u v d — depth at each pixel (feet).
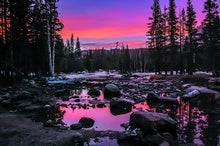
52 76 137.69
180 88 100.27
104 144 36.52
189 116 54.19
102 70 411.13
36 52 142.00
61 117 53.88
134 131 39.04
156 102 71.46
